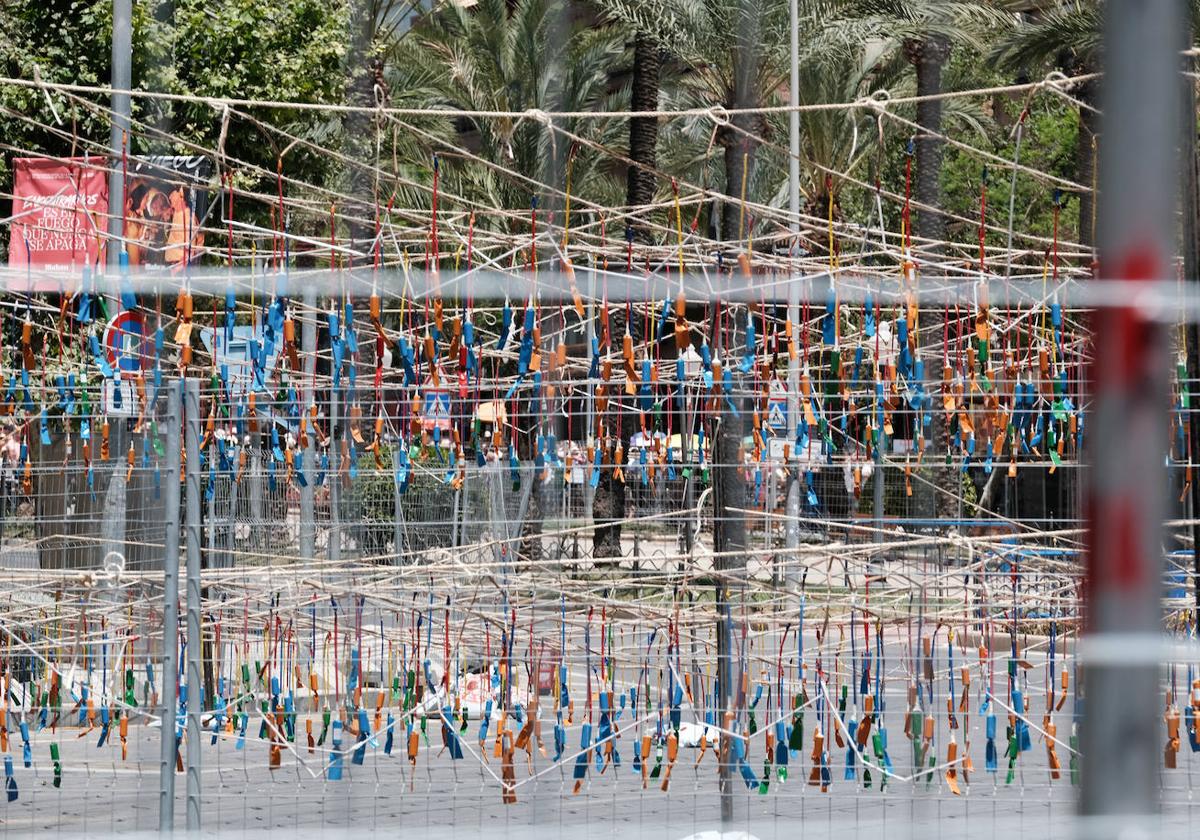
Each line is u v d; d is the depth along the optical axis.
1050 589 16.08
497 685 16.70
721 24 39.84
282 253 15.96
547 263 17.41
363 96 39.88
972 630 17.75
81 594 15.67
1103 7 4.92
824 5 40.34
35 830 13.62
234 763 17.52
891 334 17.89
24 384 16.11
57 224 20.23
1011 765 15.09
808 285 17.23
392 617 18.12
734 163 40.88
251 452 18.36
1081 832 4.80
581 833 13.61
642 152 41.53
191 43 34.94
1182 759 16.72
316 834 13.30
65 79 32.62
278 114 35.56
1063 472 18.39
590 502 17.36
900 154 47.41
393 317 20.80
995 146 55.31
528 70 45.69
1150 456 4.80
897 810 14.92
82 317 15.01
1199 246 11.55
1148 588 4.76
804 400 15.50
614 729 15.85
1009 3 43.88
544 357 17.75
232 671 17.09
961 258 19.58
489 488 18.11
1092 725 4.79
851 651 16.33
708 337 16.80
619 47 48.53
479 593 15.69
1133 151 4.83
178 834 11.79
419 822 14.25
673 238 23.02
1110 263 4.85
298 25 36.44
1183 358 13.66
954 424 17.05
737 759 13.68
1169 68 4.83
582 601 15.75
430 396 16.53
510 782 14.31
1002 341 19.89
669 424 15.27
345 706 15.66
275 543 18.45
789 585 16.28
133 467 14.57
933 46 42.75
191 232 17.03
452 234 18.64
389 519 18.38
